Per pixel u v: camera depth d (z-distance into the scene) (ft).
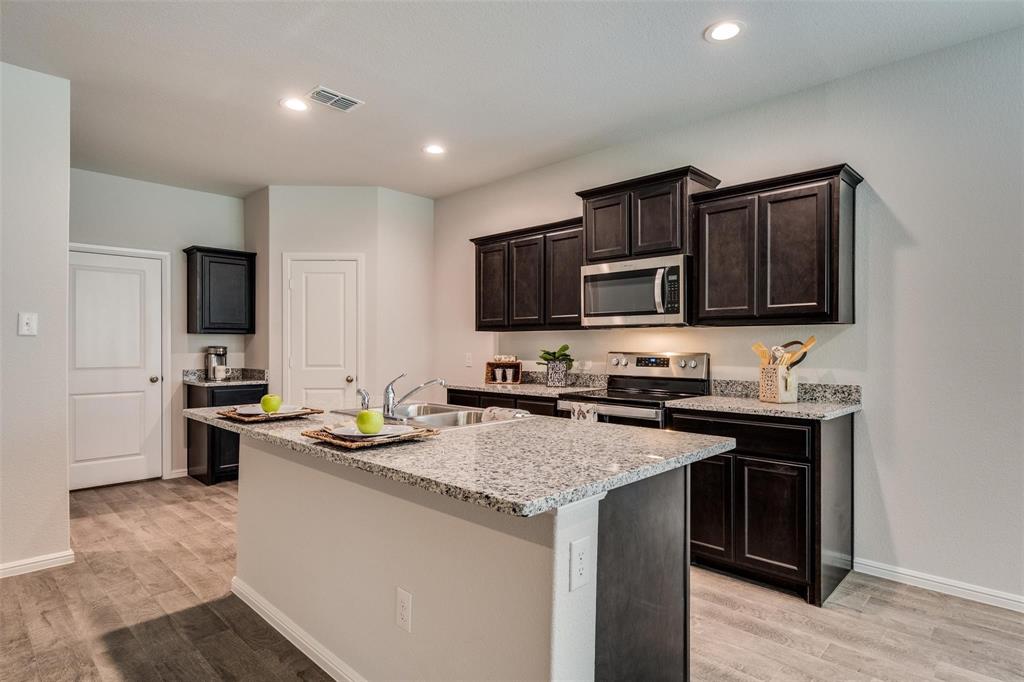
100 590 8.54
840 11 7.72
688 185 10.30
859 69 9.36
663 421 9.75
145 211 15.48
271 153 13.38
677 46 8.64
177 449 15.96
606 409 10.37
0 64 9.02
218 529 11.28
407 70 9.45
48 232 9.37
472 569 4.79
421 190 16.43
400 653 5.54
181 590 8.55
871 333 9.27
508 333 15.20
